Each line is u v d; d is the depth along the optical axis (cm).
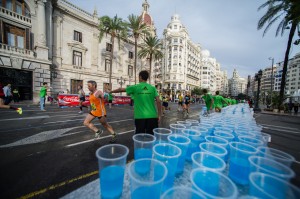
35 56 1557
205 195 94
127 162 292
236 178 162
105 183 150
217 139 223
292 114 1616
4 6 1392
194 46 6625
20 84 1483
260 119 1130
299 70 8481
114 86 2597
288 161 144
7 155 312
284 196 101
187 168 200
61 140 420
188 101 1111
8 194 192
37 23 1592
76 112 986
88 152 340
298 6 1041
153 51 2658
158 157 157
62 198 181
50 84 1677
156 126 310
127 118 838
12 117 732
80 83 2131
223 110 560
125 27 2112
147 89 306
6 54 1360
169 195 97
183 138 213
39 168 262
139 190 119
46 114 855
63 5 1906
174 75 5569
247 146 185
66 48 1959
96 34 2286
